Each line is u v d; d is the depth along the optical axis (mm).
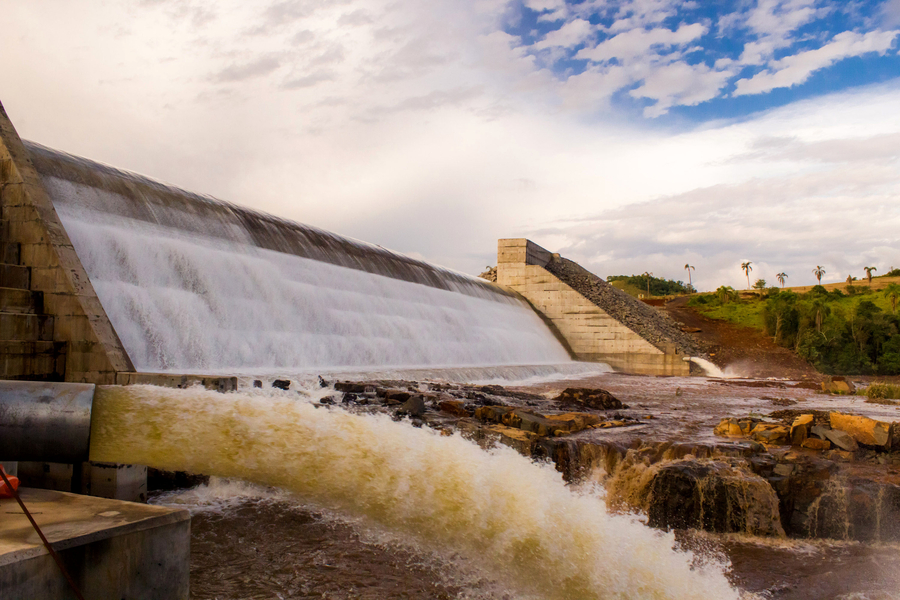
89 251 15352
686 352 49375
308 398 13172
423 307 30641
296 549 7297
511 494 8461
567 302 47844
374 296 27250
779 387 29641
